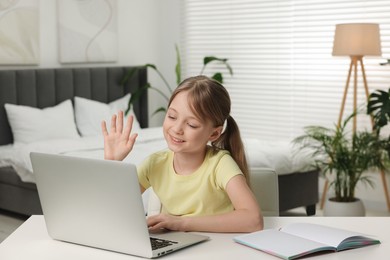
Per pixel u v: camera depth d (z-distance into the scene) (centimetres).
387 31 507
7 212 499
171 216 180
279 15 571
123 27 621
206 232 179
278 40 575
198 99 177
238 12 601
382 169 462
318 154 473
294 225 179
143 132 527
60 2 559
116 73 598
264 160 448
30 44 536
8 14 519
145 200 355
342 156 451
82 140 481
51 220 173
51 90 543
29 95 526
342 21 531
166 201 195
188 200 191
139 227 154
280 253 156
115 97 599
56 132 514
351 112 530
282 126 580
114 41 607
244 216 177
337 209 449
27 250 167
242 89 605
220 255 159
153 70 654
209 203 189
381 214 503
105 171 153
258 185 220
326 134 512
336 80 539
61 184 164
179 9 642
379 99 461
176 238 170
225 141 199
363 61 520
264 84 589
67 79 554
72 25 570
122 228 158
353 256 158
